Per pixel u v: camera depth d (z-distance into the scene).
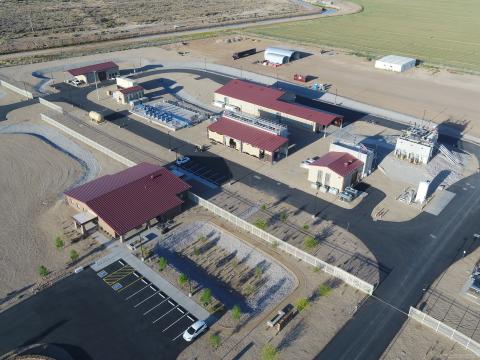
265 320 45.62
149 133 87.94
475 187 70.38
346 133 88.88
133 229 58.66
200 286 50.12
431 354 42.12
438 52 147.88
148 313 46.47
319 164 68.81
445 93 111.94
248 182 71.12
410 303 47.94
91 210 58.16
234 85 102.75
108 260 53.84
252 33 176.38
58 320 45.53
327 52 149.25
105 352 42.12
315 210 63.78
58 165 76.62
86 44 156.25
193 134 87.75
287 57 135.62
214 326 44.94
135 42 158.88
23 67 128.88
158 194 62.19
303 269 52.56
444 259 54.50
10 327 44.62
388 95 110.75
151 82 117.31
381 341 43.47
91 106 101.00
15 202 65.69
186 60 138.62
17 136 87.06
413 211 63.84
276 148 75.88
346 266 53.09
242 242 57.12
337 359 41.53
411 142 76.06
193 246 56.56
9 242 56.78
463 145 85.06
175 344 42.97
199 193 67.94
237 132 81.25
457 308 47.47
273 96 96.62
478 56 142.12
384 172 73.88
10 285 49.84
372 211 63.66
